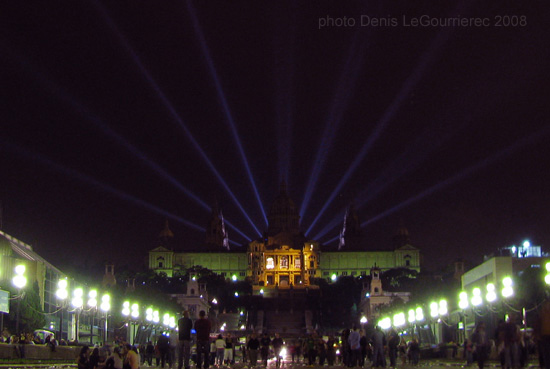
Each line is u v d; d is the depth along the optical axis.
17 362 63.34
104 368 47.12
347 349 70.88
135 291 156.25
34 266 105.00
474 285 121.62
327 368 73.75
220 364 79.19
